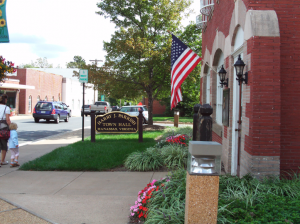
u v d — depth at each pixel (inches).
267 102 199.6
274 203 154.1
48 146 448.8
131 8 647.8
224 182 187.9
